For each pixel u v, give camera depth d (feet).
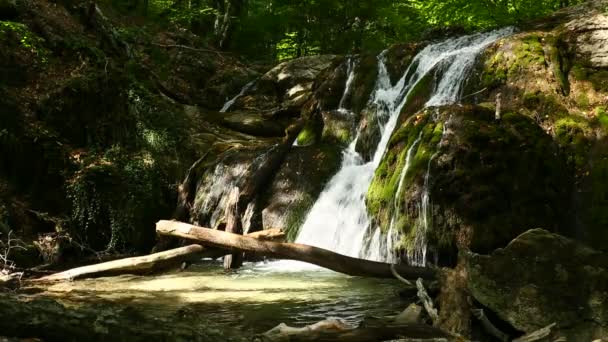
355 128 39.99
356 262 22.74
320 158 36.35
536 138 27.37
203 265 29.55
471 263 15.33
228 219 29.04
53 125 34.60
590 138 28.60
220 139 43.62
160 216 35.50
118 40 49.73
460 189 25.53
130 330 10.76
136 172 35.29
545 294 14.53
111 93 38.04
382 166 30.25
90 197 32.63
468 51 37.06
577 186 27.32
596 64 32.01
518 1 51.70
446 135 27.30
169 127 40.32
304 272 26.89
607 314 13.89
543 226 25.45
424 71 40.42
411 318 14.99
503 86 32.83
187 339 11.04
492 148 26.30
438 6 55.77
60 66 38.17
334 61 48.49
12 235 28.81
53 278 23.59
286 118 49.57
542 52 32.99
